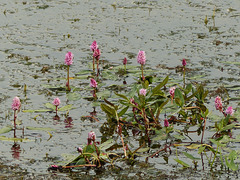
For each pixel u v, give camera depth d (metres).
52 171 7.46
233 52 13.48
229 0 18.88
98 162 7.78
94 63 12.70
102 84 11.25
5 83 11.19
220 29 15.49
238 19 16.48
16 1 18.53
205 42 14.34
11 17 16.52
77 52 13.47
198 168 7.67
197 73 11.99
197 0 18.92
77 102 10.36
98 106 10.19
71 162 7.79
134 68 12.33
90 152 7.77
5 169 7.47
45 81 11.43
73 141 8.52
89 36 14.82
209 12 17.28
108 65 12.59
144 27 15.73
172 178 7.31
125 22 16.22
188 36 14.86
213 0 18.91
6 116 9.47
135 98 9.39
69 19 16.44
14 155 7.96
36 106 10.04
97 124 9.33
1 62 12.54
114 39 14.59
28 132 8.85
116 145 8.52
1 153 8.02
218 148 8.41
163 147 8.47
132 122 9.45
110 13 17.20
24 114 9.64
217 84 11.34
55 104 9.78
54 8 17.73
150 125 9.45
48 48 13.71
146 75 11.90
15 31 15.12
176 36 14.88
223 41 14.40
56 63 12.62
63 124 9.27
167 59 13.01
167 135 8.82
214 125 9.45
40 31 15.16
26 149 8.20
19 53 13.24
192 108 10.19
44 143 8.44
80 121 9.43
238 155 8.10
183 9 17.67
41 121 9.36
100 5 18.27
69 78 11.70
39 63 12.59
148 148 8.33
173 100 10.21
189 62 12.75
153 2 18.69
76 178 7.25
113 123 9.41
